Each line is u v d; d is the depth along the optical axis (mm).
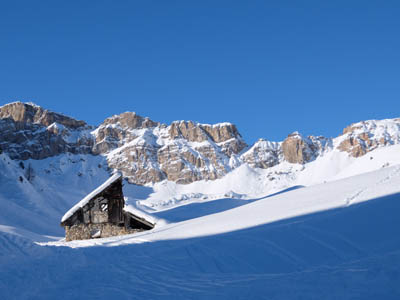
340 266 9383
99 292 8523
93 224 29344
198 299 7820
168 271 10875
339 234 12328
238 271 10562
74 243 19078
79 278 9992
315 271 9211
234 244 13172
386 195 16281
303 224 14062
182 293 8352
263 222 16141
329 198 18438
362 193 17906
